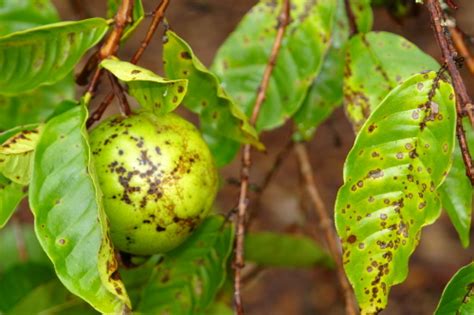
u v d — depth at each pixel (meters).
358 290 0.63
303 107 0.79
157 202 0.67
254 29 0.77
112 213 0.67
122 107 0.68
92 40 0.67
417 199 0.63
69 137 0.65
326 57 0.78
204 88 0.70
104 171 0.67
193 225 0.69
